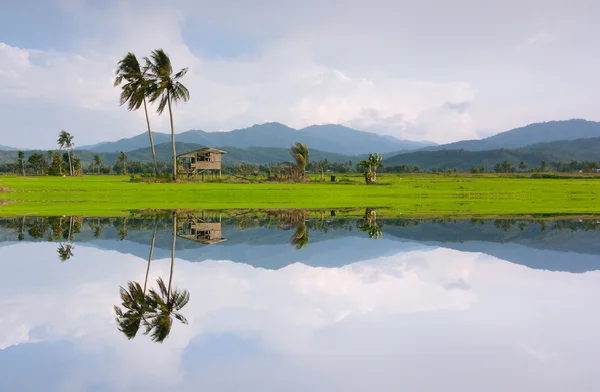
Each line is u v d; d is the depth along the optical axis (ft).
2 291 40.24
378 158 285.64
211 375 23.13
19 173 599.98
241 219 111.14
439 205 158.81
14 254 59.72
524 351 26.55
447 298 38.22
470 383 22.52
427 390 21.66
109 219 104.99
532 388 22.03
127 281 44.47
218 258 58.29
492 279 45.85
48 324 31.12
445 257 59.62
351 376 23.15
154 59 213.25
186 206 146.00
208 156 267.80
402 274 48.47
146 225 95.14
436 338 28.53
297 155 304.09
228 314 33.45
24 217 107.04
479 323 31.53
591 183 272.92
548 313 33.96
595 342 27.99
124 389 21.42
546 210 139.54
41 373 23.22
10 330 29.89
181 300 37.52
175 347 26.76
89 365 24.44
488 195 201.16
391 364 24.66
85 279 45.32
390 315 33.42
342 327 30.55
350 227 95.35
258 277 46.68
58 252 61.46
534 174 463.42
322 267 52.44
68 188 175.63
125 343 27.40
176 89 219.61
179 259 57.41
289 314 33.47
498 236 81.05
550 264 54.49
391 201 174.29
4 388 21.56
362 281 44.86
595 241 75.15
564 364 24.75
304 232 87.20
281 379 22.65
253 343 27.45
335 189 209.56
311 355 25.72
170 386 21.75
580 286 42.68
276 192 188.44
